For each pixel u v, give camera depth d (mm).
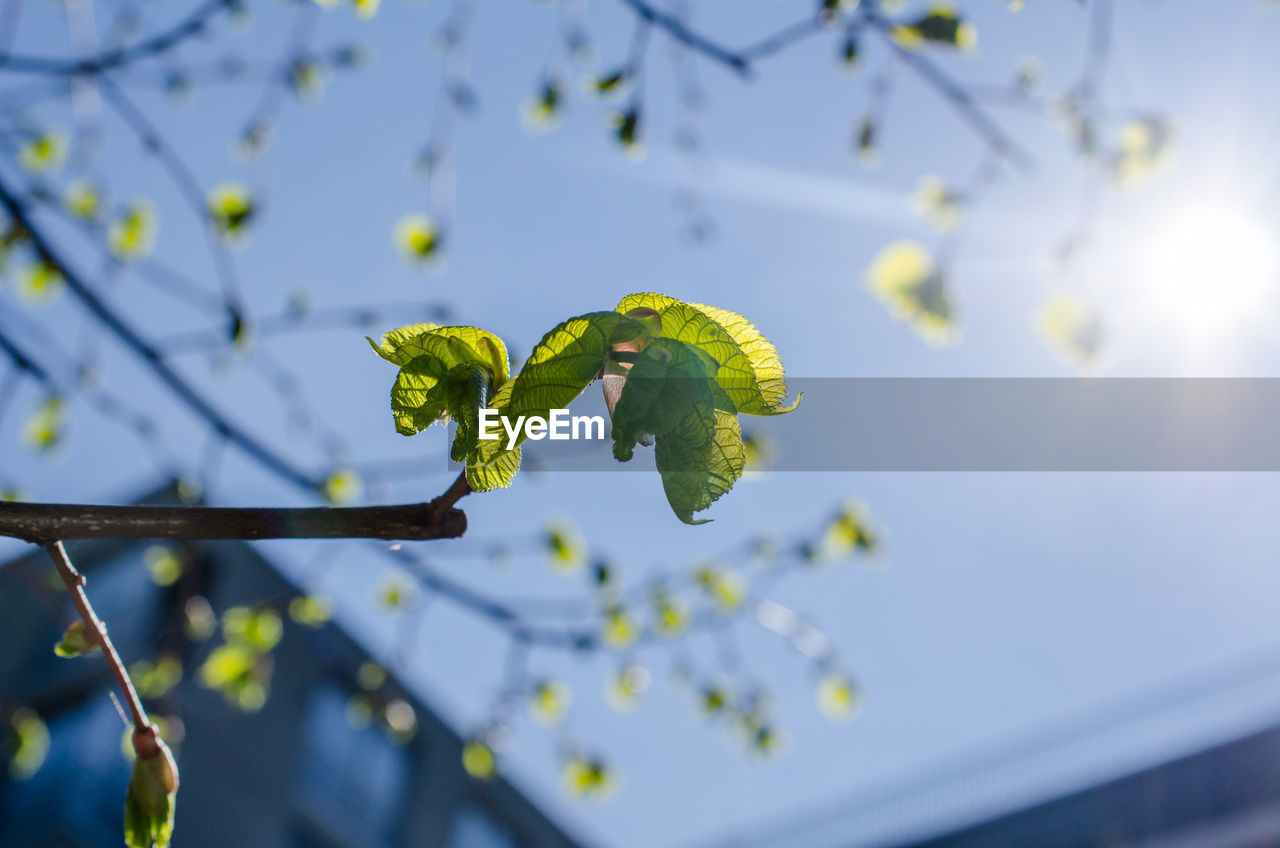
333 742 14164
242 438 3732
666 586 6074
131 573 12914
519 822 17625
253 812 12461
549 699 6293
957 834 13508
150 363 3666
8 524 1321
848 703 6273
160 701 5551
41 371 4102
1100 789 12484
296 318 4363
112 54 4039
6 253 4586
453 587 4703
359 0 4234
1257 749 11211
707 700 6613
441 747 16359
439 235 4594
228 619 6043
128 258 4898
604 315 1106
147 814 1419
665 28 4000
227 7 4637
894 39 3760
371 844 14000
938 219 3957
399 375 1181
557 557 5910
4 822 11492
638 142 4461
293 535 1320
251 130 5090
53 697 12391
